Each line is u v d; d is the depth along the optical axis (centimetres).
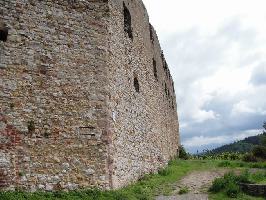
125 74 1555
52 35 1220
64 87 1204
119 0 1561
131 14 1756
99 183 1181
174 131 3158
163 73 2600
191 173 1912
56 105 1178
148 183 1507
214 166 2211
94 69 1275
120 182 1314
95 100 1248
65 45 1238
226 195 1302
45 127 1146
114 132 1323
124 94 1509
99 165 1198
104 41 1329
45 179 1107
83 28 1288
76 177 1152
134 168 1521
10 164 1074
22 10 1187
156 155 1952
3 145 1079
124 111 1483
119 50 1505
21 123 1115
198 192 1367
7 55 1139
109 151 1238
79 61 1252
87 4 1320
